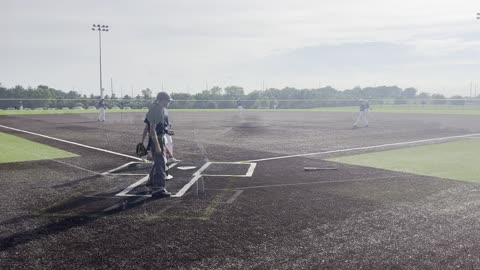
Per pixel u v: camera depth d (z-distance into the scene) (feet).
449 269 13.17
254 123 89.56
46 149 43.34
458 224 17.84
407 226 17.57
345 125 83.20
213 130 69.62
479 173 30.12
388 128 75.20
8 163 34.04
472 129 72.90
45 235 16.57
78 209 20.29
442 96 233.55
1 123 86.94
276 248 15.07
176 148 44.55
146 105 195.93
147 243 15.66
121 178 27.84
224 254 14.55
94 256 14.40
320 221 18.31
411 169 31.89
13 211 19.90
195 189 24.64
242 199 22.30
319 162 35.29
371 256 14.28
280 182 26.76
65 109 189.37
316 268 13.30
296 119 107.14
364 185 25.89
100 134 61.16
